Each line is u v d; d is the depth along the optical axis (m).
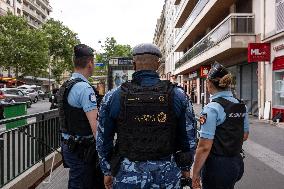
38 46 57.28
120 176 2.65
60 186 6.28
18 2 80.38
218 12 27.25
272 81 18.38
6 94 31.56
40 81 92.19
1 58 54.69
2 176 5.09
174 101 2.68
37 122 6.77
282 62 17.20
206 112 3.42
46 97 60.88
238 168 3.51
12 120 5.44
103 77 24.48
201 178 3.62
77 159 3.63
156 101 2.64
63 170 7.62
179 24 49.31
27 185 5.94
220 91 3.54
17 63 55.97
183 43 44.78
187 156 2.75
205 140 3.39
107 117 2.77
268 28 18.62
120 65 24.09
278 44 17.69
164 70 83.06
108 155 2.85
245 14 20.42
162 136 2.63
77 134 3.60
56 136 8.22
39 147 6.87
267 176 7.40
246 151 10.31
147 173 2.60
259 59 18.70
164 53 83.88
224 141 3.44
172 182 2.66
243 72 24.30
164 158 2.64
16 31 55.19
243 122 3.56
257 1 20.19
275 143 11.68
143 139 2.62
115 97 2.72
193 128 2.75
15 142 5.63
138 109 2.64
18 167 5.76
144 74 2.73
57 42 82.75
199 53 30.62
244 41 20.33
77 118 3.57
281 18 16.98
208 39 27.00
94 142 3.62
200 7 29.83
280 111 17.41
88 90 3.53
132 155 2.63
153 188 2.62
